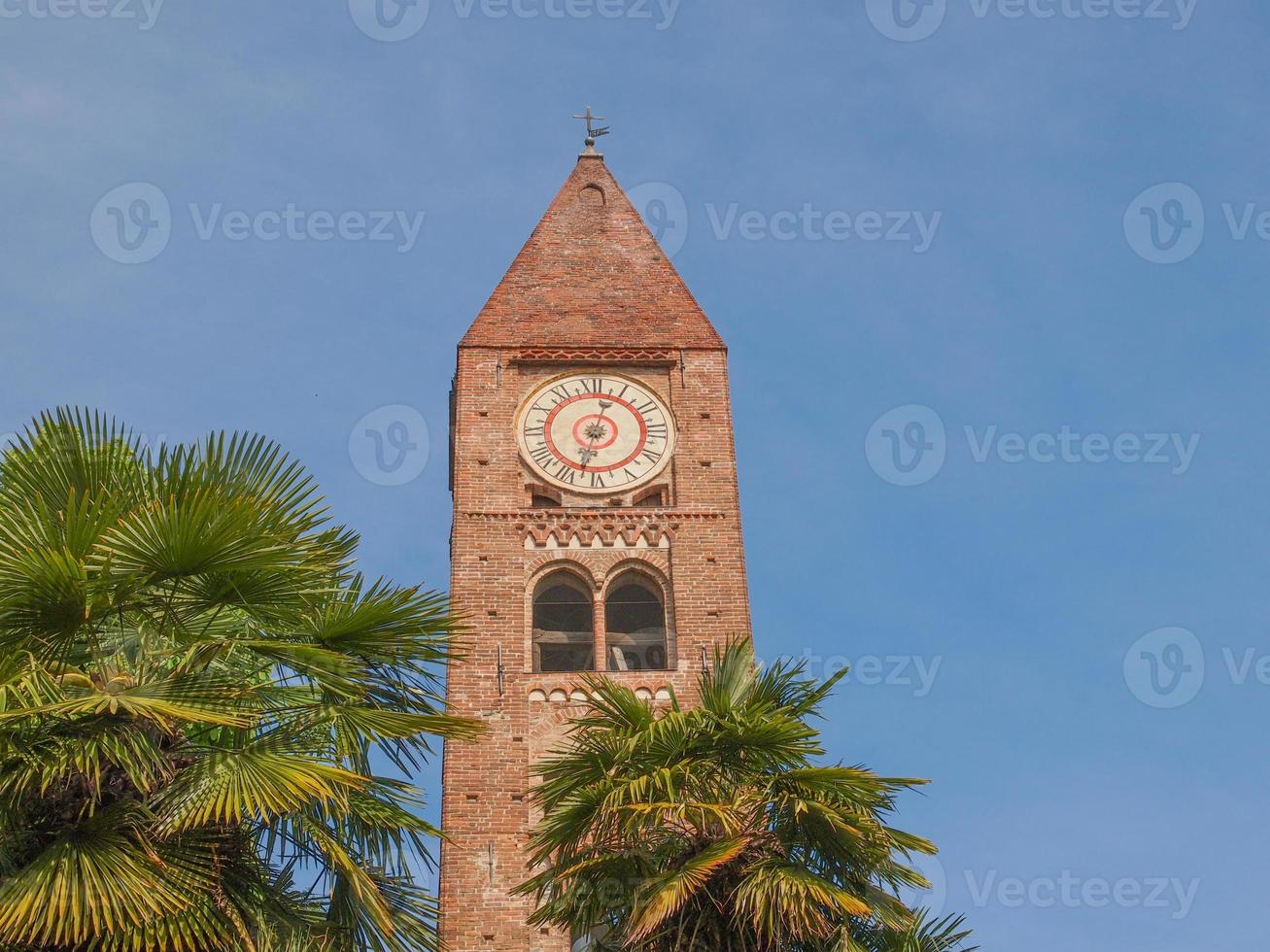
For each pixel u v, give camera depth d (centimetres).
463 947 4466
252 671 2788
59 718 2505
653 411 5622
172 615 2717
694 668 5050
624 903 3144
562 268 5988
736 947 3008
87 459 2892
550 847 3225
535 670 5119
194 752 2623
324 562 2903
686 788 3219
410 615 2855
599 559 5266
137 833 2484
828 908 3025
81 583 2572
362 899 2678
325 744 2761
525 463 5488
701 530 5331
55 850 2431
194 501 2634
